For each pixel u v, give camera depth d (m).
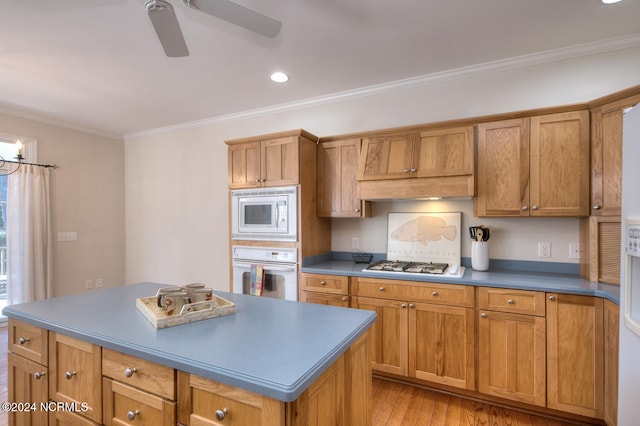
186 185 4.32
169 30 1.61
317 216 3.21
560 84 2.50
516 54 2.54
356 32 2.21
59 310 1.62
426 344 2.44
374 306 2.61
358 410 1.37
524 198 2.36
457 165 2.51
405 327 2.50
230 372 0.98
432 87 2.93
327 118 3.40
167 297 1.52
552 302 2.07
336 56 2.55
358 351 1.38
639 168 1.40
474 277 2.38
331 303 2.79
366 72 2.83
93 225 4.48
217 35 2.24
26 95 3.30
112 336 1.27
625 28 2.18
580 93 2.44
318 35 2.25
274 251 3.09
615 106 2.04
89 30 2.17
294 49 2.44
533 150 2.34
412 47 2.42
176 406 1.13
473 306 2.29
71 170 4.26
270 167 3.12
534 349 2.12
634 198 1.44
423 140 2.68
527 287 2.13
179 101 3.49
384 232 3.20
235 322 1.44
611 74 2.36
